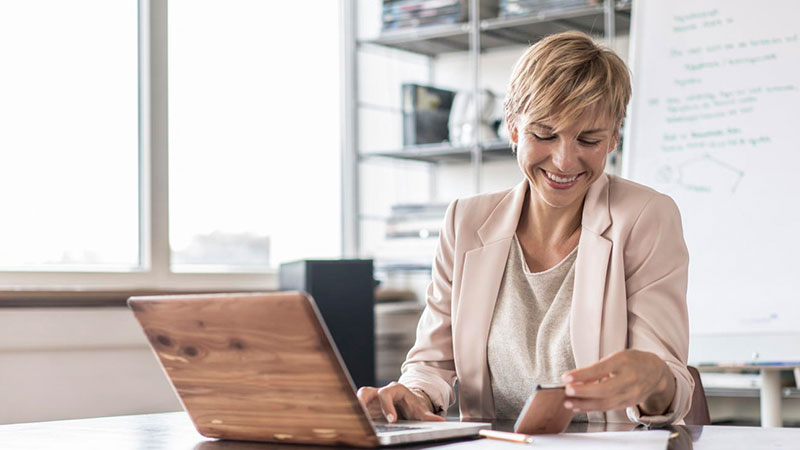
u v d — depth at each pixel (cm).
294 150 371
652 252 138
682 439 110
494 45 368
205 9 341
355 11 393
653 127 288
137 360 297
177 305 107
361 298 291
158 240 317
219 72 345
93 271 300
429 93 365
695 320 271
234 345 105
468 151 351
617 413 135
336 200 388
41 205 294
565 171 131
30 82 292
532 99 131
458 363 149
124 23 316
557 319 143
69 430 127
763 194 269
